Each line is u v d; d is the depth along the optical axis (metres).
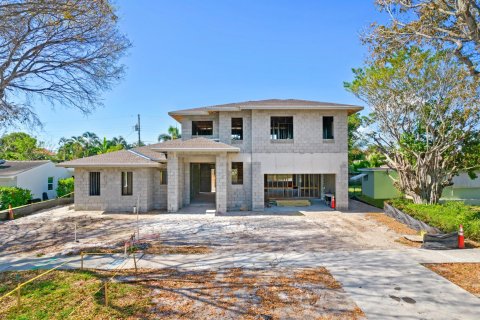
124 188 19.06
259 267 8.39
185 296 6.50
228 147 17.89
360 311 5.80
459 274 7.77
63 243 11.29
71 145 54.62
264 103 20.64
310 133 19.69
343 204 19.45
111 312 5.79
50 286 7.08
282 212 18.42
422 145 17.16
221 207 18.25
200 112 20.23
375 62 12.78
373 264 8.59
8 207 18.97
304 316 5.62
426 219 12.99
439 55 14.59
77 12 10.76
